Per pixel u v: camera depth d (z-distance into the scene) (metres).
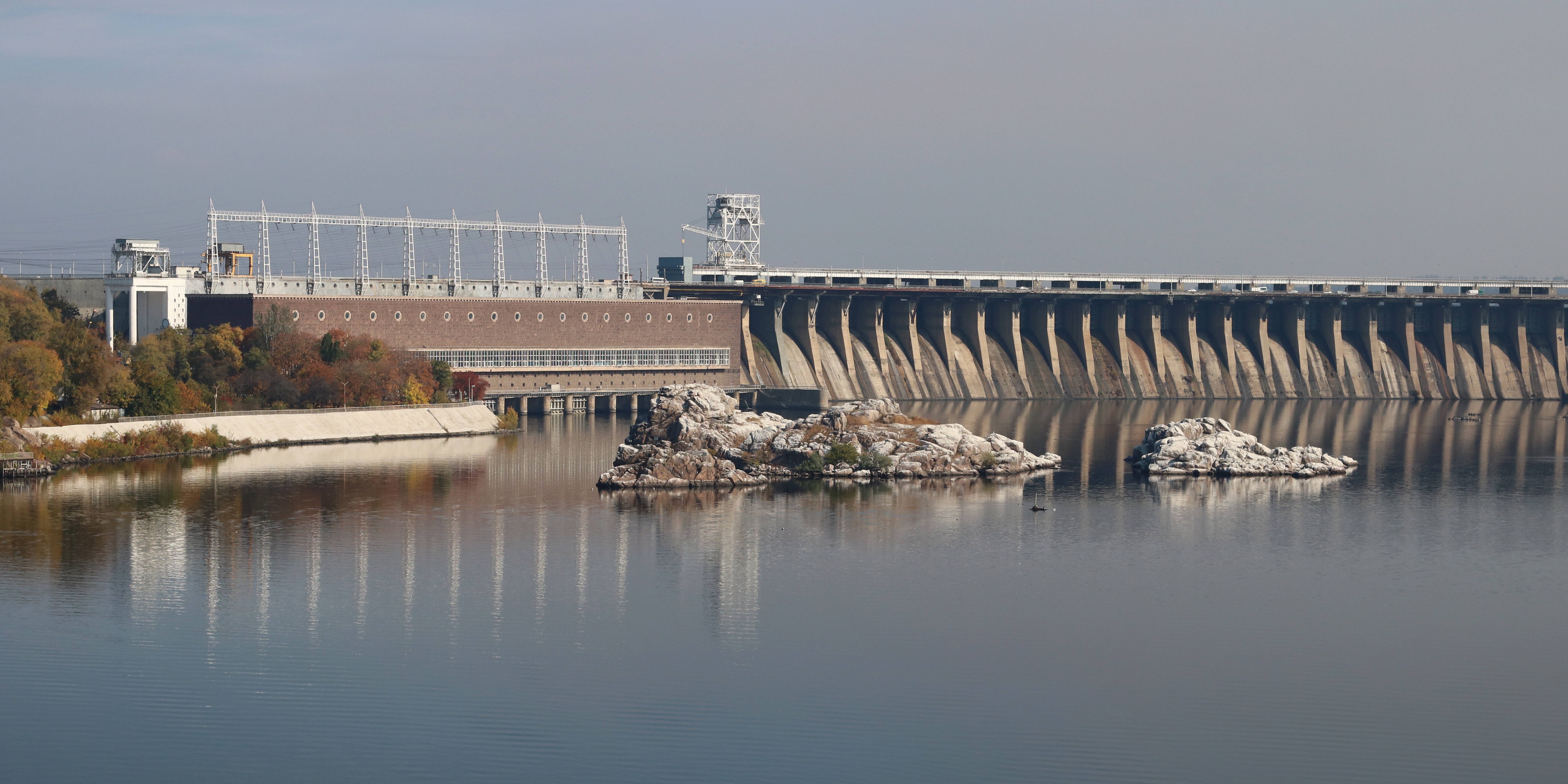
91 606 165.12
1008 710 135.88
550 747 125.62
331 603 168.62
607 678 143.62
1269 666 149.88
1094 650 154.50
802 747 126.12
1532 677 147.00
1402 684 144.50
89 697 135.88
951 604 172.38
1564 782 121.00
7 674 141.75
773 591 177.25
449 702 135.75
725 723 131.50
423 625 160.50
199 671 143.62
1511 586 184.75
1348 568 194.50
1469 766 124.25
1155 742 128.62
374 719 131.38
